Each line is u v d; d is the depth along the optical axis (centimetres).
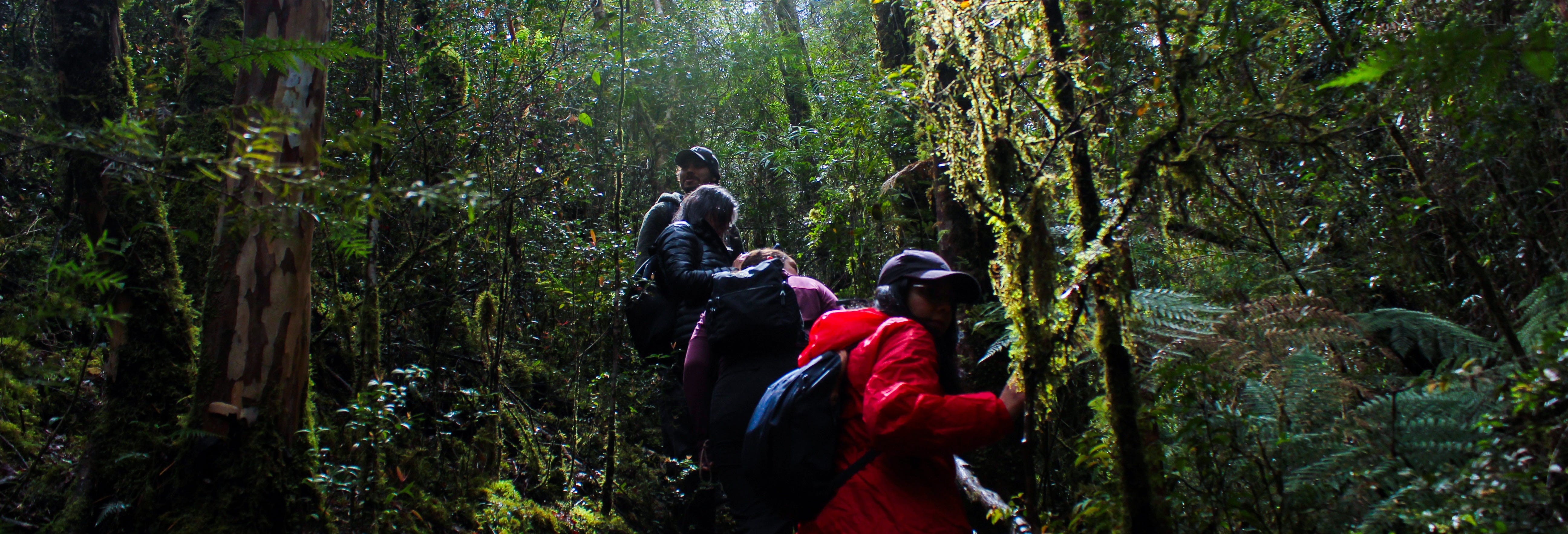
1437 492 179
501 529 382
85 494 290
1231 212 247
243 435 296
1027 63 219
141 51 520
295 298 310
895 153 528
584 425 495
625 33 631
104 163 303
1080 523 221
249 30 318
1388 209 261
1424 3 244
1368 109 196
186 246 351
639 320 426
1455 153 262
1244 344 218
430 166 462
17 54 420
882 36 495
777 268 363
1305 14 235
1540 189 243
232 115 171
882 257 574
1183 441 212
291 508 300
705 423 384
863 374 225
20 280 329
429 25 520
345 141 175
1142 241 311
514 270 525
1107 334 195
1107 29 203
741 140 937
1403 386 236
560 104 584
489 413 433
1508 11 216
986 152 219
